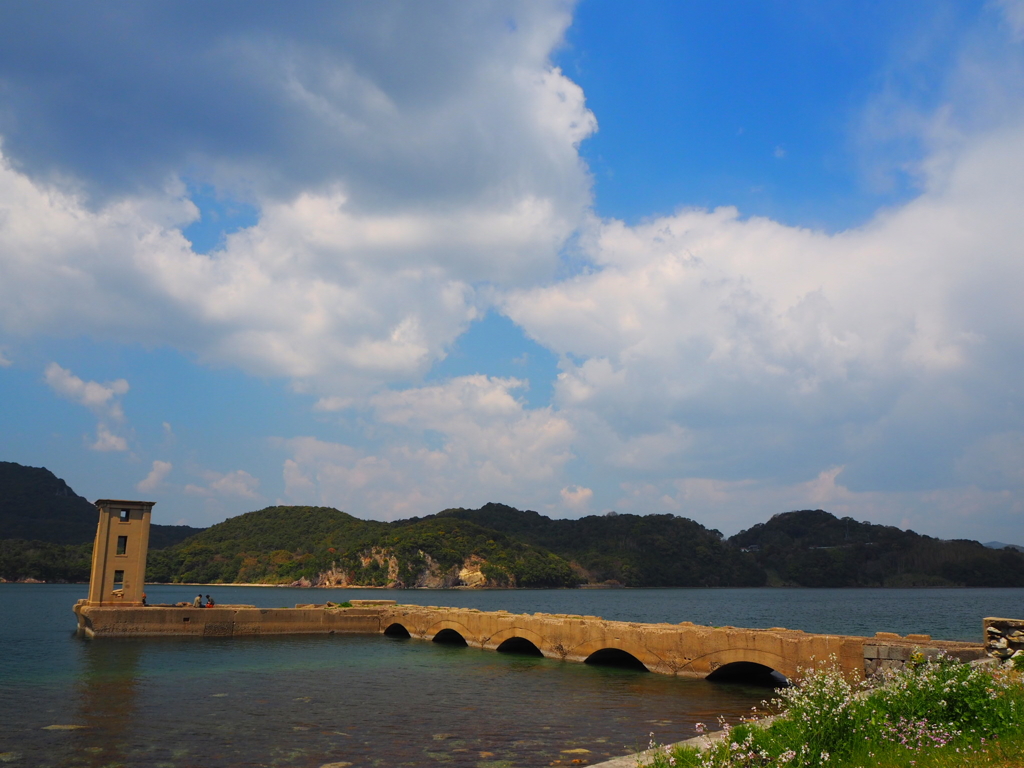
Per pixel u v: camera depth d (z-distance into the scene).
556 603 169.88
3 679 38.56
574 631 46.53
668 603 171.00
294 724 27.83
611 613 126.00
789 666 34.06
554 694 34.50
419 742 24.95
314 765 22.02
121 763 22.31
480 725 27.70
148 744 24.67
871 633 78.75
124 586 60.62
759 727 15.13
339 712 30.20
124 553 60.88
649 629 41.88
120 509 61.38
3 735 25.92
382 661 46.62
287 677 39.81
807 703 14.70
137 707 31.14
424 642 58.62
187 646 54.03
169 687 36.28
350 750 23.84
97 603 59.16
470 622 55.53
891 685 16.48
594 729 27.00
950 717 14.27
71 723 27.91
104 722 28.11
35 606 120.50
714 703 32.16
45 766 22.00
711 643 38.09
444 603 165.38
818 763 12.66
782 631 36.34
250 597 196.50
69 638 58.56
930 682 15.27
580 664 45.22
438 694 34.53
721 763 12.99
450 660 47.31
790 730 14.12
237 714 29.72
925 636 31.50
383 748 24.11
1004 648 23.70
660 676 39.88
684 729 27.02
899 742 13.51
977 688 14.66
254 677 39.75
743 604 164.88
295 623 63.00
